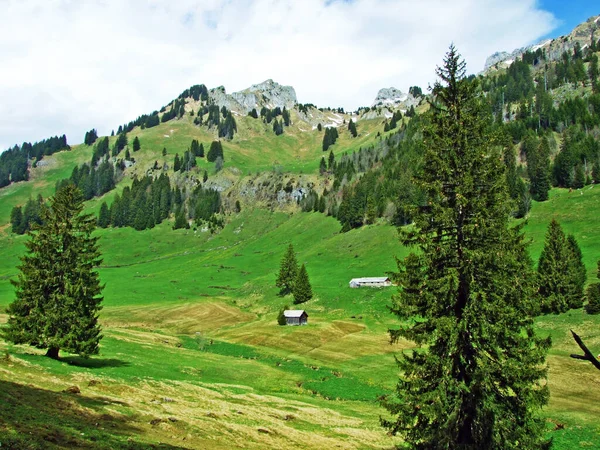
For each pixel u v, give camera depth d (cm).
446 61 2353
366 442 3366
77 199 5034
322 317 10619
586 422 4056
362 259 15538
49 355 4769
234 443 2761
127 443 2158
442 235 2277
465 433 2100
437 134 2334
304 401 4791
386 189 19375
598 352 6053
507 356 2181
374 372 6425
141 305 13400
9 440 1700
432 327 2270
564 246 8031
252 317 11819
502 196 2189
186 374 5425
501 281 2117
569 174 16300
